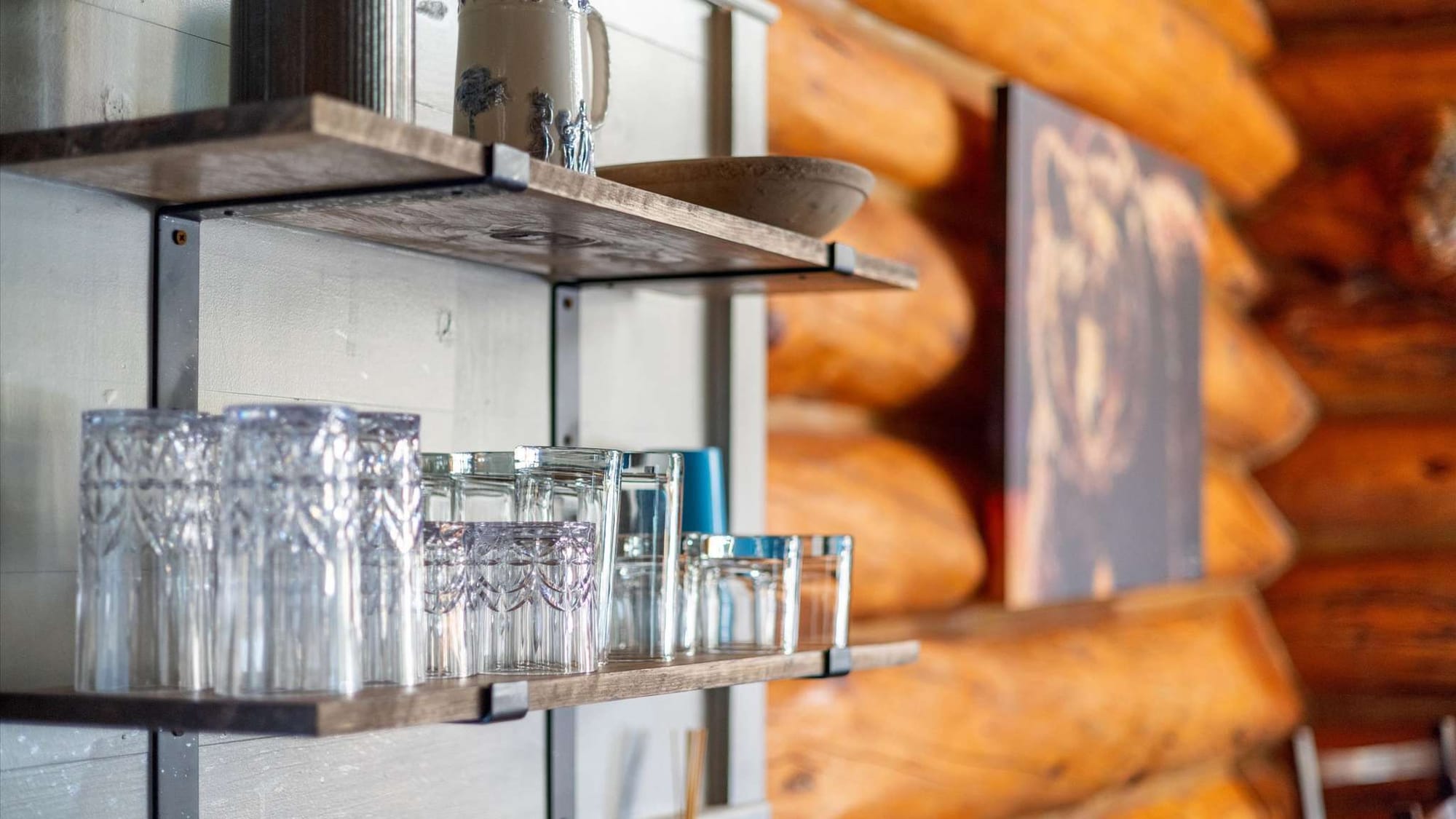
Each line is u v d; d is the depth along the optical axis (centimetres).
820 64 196
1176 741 277
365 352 118
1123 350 263
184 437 93
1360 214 331
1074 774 244
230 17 100
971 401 236
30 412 95
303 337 113
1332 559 341
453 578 101
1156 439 275
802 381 197
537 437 136
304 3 94
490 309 131
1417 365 333
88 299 98
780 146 190
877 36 221
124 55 101
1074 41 258
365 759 117
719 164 120
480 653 105
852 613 198
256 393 109
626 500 121
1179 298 286
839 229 200
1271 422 332
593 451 114
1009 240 227
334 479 89
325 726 81
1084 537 248
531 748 134
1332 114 344
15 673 95
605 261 129
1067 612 264
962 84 240
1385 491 333
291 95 94
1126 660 267
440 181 94
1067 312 244
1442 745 262
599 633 112
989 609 232
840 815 186
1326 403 352
